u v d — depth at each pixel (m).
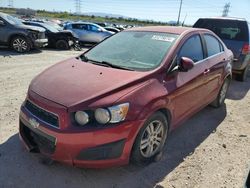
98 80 3.04
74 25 17.48
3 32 10.97
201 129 4.45
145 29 4.24
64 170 3.07
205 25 8.07
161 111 3.28
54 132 2.72
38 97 2.94
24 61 9.16
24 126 3.18
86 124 2.69
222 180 3.12
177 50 3.64
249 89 7.34
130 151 2.91
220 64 4.89
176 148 3.75
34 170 3.03
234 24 7.58
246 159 3.59
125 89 2.91
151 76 3.19
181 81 3.56
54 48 14.01
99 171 3.09
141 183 2.96
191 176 3.14
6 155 3.26
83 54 4.11
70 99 2.77
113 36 4.36
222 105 5.69
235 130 4.51
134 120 2.81
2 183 2.79
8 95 5.30
